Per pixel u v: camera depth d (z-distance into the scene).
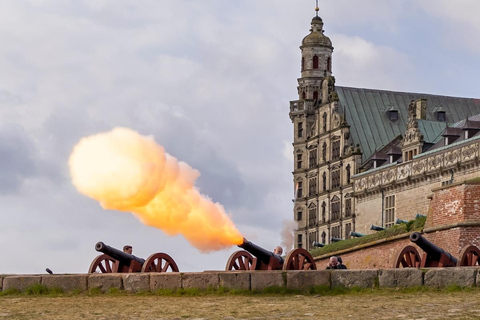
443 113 142.00
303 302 35.59
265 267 47.47
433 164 112.62
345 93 143.50
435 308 32.38
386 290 38.19
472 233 61.81
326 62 151.12
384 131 139.50
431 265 49.75
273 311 32.88
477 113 144.50
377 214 125.88
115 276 40.66
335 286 38.72
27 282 41.22
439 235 64.69
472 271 37.81
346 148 138.12
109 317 31.89
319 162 145.62
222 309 33.75
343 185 138.00
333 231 139.75
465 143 107.31
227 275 39.25
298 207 148.88
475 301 34.06
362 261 80.88
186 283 39.72
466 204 62.16
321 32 153.38
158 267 48.75
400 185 120.19
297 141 150.62
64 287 41.03
